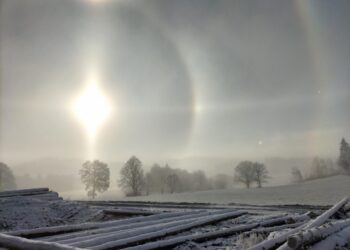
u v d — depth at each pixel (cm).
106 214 1791
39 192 2281
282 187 5106
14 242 746
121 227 1221
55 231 1195
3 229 1420
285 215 1447
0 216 1565
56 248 678
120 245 930
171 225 1216
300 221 1267
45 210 1725
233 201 2889
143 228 1142
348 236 721
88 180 6162
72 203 1950
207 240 1047
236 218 1493
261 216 1514
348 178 6141
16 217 1580
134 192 6481
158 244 938
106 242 956
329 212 1141
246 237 981
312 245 641
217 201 2952
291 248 612
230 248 912
